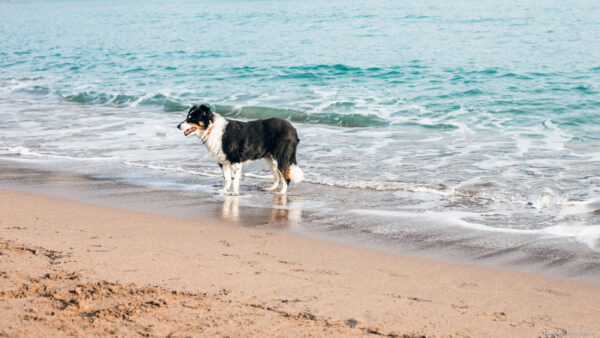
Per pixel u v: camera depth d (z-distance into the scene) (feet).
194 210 26.18
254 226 23.72
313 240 21.90
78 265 17.65
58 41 128.88
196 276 17.20
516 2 159.43
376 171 33.96
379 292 16.52
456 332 13.89
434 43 95.76
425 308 15.39
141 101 63.16
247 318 14.23
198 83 72.59
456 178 32.19
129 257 18.76
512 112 52.03
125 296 15.35
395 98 59.77
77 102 64.49
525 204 27.43
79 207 26.05
